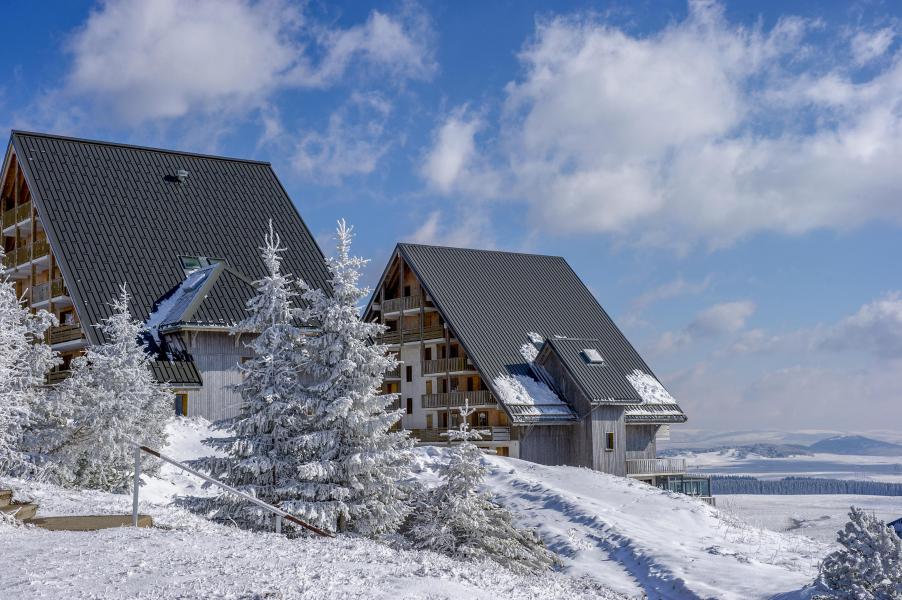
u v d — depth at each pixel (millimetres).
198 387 49500
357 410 27406
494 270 71000
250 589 12281
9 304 30281
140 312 51969
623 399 62469
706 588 26594
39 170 56719
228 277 53750
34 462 30078
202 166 63156
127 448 32469
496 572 18984
